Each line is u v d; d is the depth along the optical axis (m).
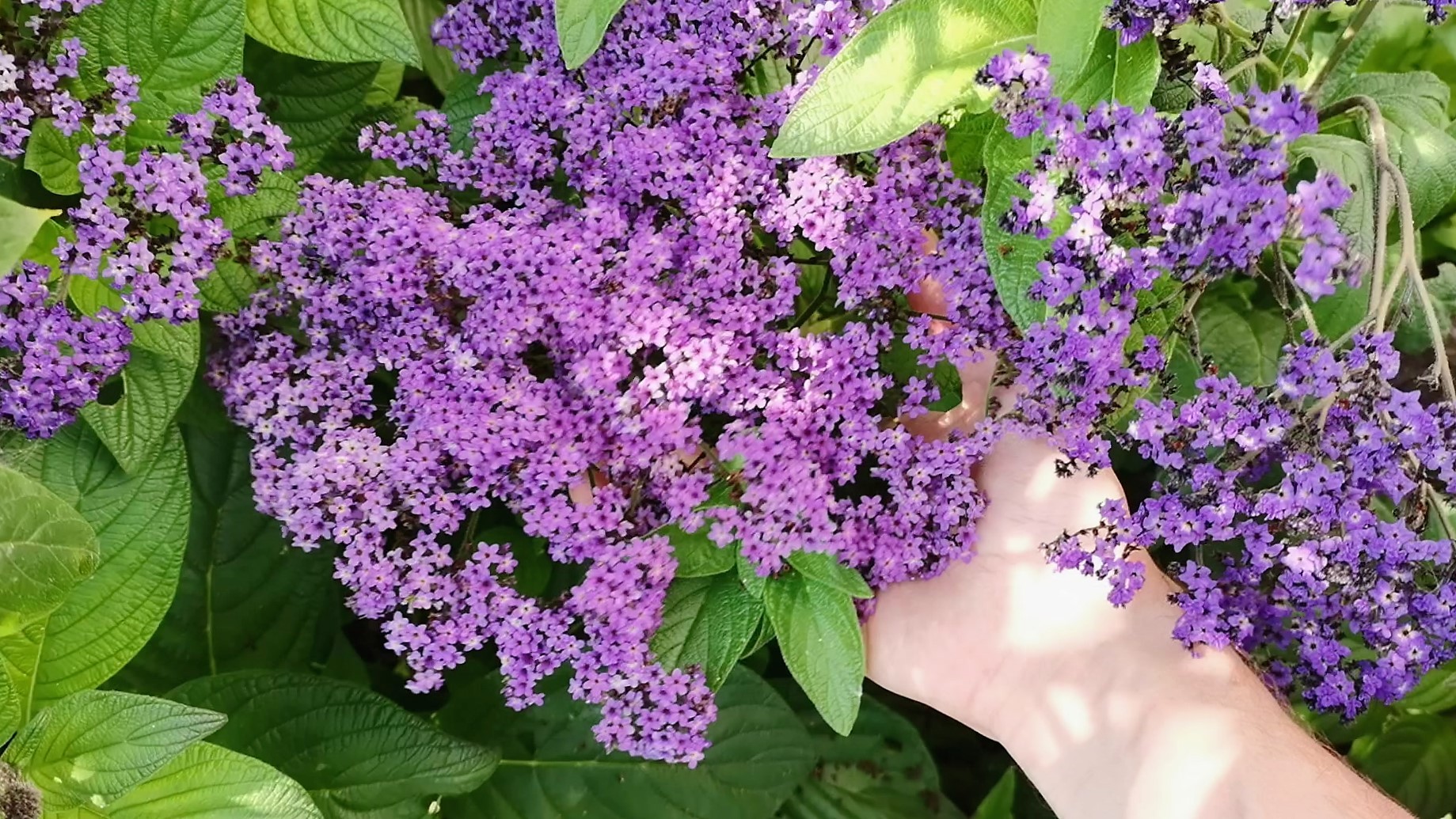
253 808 0.39
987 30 0.37
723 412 0.42
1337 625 0.38
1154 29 0.36
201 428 0.47
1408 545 0.35
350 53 0.43
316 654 0.52
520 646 0.39
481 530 0.50
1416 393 0.34
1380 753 0.53
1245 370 0.50
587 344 0.39
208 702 0.44
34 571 0.35
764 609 0.41
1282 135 0.33
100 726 0.38
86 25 0.39
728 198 0.39
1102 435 0.40
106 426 0.41
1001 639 0.46
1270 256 0.44
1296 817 0.40
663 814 0.50
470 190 0.45
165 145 0.41
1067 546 0.39
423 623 0.41
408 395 0.41
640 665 0.39
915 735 0.58
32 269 0.38
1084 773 0.44
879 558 0.41
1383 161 0.37
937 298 0.45
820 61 0.41
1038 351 0.37
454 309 0.42
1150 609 0.45
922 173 0.40
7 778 0.37
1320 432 0.36
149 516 0.42
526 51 0.43
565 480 0.39
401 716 0.45
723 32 0.41
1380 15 0.46
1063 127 0.35
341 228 0.41
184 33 0.40
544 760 0.51
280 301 0.43
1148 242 0.37
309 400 0.42
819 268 0.45
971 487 0.41
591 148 0.41
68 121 0.38
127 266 0.38
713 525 0.39
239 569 0.50
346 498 0.40
